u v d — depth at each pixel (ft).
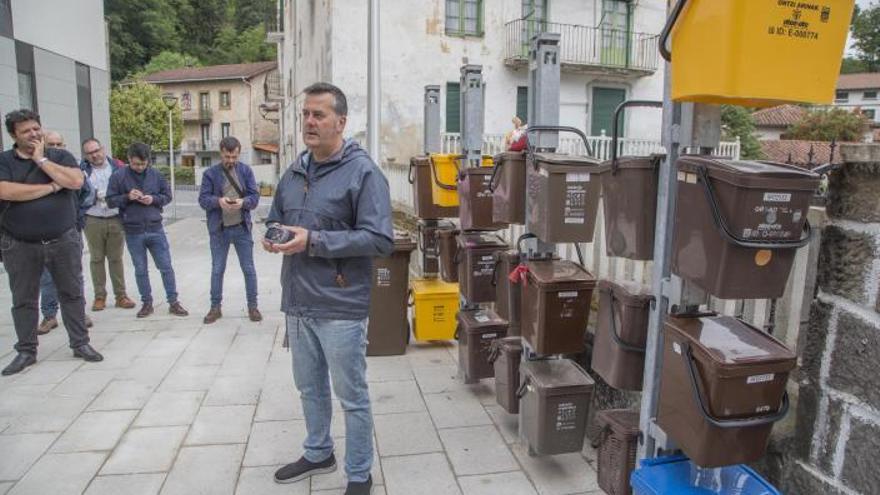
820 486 7.13
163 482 10.36
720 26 5.60
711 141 7.05
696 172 6.50
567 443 10.32
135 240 20.20
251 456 11.25
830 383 6.98
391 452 11.41
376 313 16.63
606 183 8.66
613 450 8.77
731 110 81.41
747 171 5.96
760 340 6.73
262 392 14.17
